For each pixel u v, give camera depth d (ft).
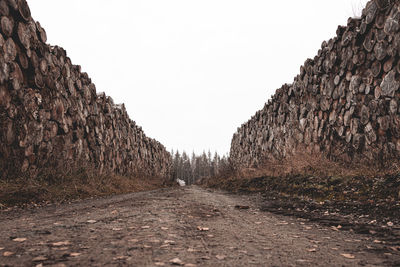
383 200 12.41
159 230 8.61
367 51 19.61
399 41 16.35
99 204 15.48
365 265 5.74
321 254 6.50
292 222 10.80
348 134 21.83
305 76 29.63
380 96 18.47
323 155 23.44
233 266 5.48
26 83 19.51
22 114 18.42
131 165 50.34
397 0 16.55
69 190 19.76
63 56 25.04
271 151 39.91
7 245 6.70
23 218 10.72
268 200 18.38
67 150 24.86
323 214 12.33
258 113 46.73
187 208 13.94
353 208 12.56
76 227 8.93
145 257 5.91
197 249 6.66
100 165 33.14
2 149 16.65
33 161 19.80
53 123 22.70
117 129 42.19
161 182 64.03
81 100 28.86
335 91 23.75
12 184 16.33
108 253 6.15
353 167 19.13
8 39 17.01
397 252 6.75
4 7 16.72
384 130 17.93
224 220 10.94
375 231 8.95
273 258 6.09
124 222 9.84
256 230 9.16
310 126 28.25
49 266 5.25
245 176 35.78
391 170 15.08
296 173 23.25
